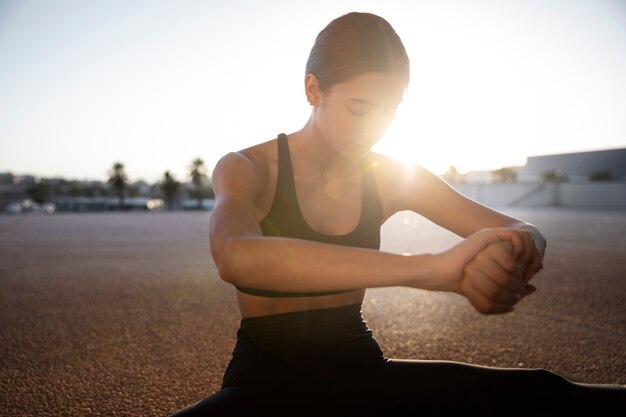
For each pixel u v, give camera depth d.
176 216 32.00
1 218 28.48
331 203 1.04
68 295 5.14
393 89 0.85
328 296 0.98
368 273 0.62
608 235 12.98
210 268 7.23
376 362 0.93
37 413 2.28
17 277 6.36
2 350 3.25
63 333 3.66
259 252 0.64
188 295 5.16
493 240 0.64
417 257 0.64
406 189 1.13
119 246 10.73
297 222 0.99
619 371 2.78
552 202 50.59
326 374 0.88
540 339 3.44
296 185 1.01
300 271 0.63
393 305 4.64
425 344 3.33
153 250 9.87
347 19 0.86
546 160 76.69
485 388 0.80
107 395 2.49
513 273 0.61
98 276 6.45
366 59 0.83
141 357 3.10
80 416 2.25
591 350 3.17
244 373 0.89
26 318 4.14
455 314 4.24
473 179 76.38
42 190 120.12
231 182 0.87
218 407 0.77
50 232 15.48
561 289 5.34
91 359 3.06
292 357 0.90
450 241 12.31
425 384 0.84
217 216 0.77
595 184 48.41
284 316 0.94
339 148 0.92
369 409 0.82
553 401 0.77
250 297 0.97
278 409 0.81
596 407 0.77
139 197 115.75
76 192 120.50
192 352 3.21
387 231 16.28
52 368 2.90
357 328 0.99
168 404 2.39
